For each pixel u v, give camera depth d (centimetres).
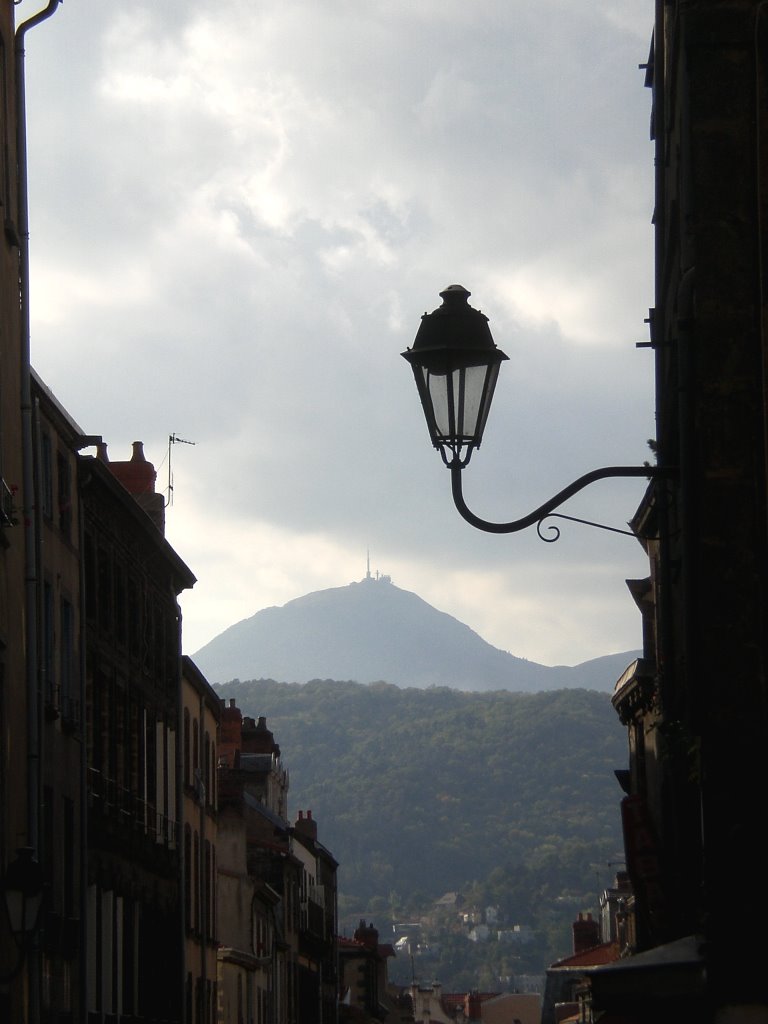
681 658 3219
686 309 2214
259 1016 11212
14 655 4988
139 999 7562
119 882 7175
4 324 4888
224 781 11412
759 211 2089
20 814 5009
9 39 5000
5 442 4881
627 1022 2022
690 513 2095
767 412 2059
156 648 8319
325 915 15662
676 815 3102
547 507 2094
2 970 4519
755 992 1994
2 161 4894
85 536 6812
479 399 2100
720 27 2116
